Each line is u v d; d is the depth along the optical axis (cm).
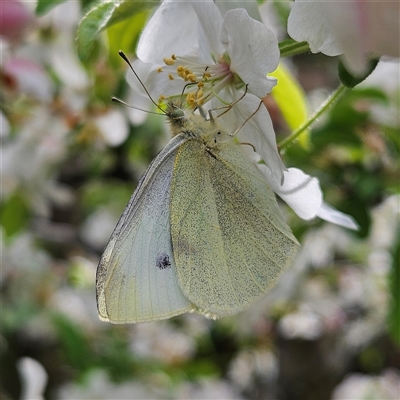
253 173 14
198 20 14
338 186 20
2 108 22
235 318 28
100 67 19
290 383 31
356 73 12
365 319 30
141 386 24
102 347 25
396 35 11
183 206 15
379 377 30
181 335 29
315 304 29
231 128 14
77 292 27
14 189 23
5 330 26
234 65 14
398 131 20
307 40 12
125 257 14
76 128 22
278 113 17
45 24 21
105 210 32
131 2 14
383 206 24
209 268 15
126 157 25
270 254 14
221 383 27
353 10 11
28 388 22
